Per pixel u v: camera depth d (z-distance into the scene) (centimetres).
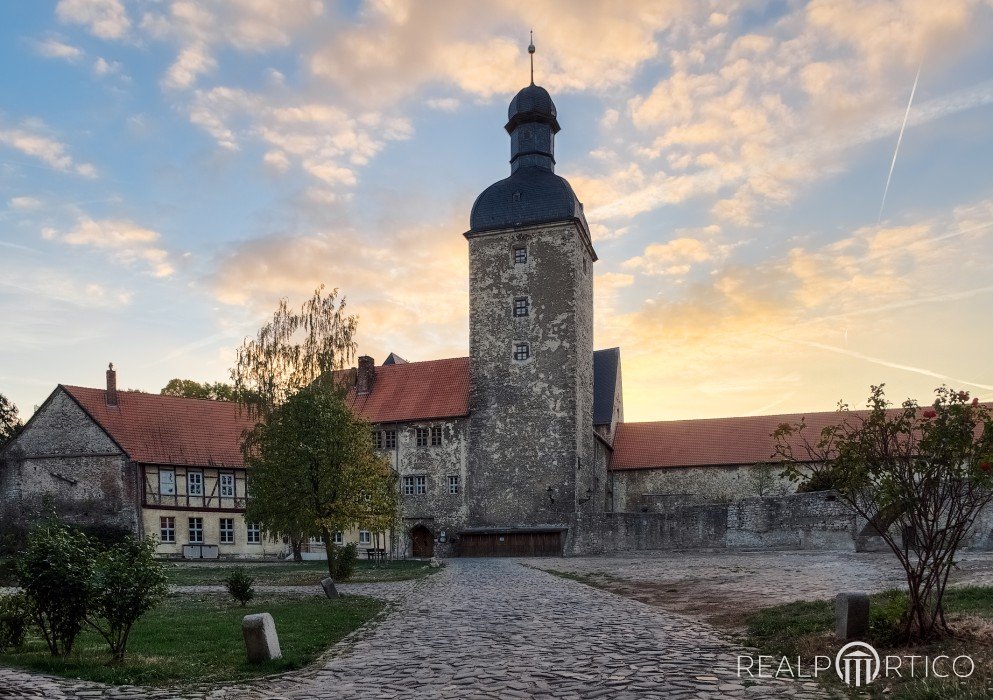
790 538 3650
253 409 4700
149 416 4816
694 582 2298
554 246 4991
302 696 1033
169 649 1362
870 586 1883
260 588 2634
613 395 5569
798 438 4838
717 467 4962
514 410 4906
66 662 1203
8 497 4659
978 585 1625
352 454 2959
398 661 1244
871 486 1205
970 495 1158
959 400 1150
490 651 1290
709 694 972
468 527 4856
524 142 5244
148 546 1316
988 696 863
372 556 4425
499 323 5034
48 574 1247
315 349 4588
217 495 4806
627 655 1227
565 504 4700
